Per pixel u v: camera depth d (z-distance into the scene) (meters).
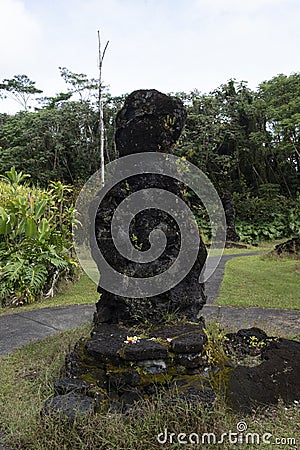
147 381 2.65
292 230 19.61
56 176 22.27
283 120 20.11
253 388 2.82
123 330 3.14
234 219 19.02
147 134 3.37
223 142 23.45
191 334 2.98
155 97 3.39
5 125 24.61
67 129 22.55
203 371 2.81
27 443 2.21
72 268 7.32
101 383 2.71
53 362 3.33
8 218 6.59
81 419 2.21
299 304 5.75
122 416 2.30
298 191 23.59
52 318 5.14
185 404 2.29
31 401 2.69
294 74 22.12
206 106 23.08
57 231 7.31
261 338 3.75
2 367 3.40
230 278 7.93
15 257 6.39
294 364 3.17
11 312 5.59
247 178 24.44
